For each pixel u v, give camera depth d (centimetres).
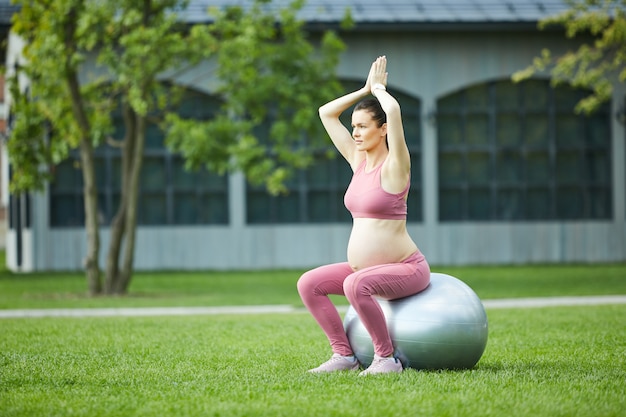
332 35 2048
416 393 635
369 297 711
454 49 2827
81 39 1869
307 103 1984
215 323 1252
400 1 2823
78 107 1894
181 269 2772
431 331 714
